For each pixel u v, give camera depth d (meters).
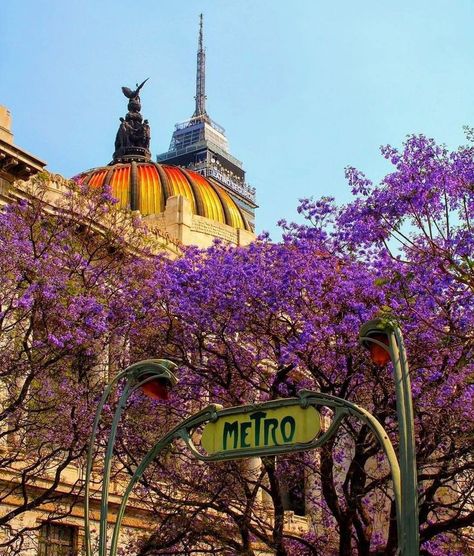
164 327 29.50
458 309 24.62
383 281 22.52
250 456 13.41
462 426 25.56
